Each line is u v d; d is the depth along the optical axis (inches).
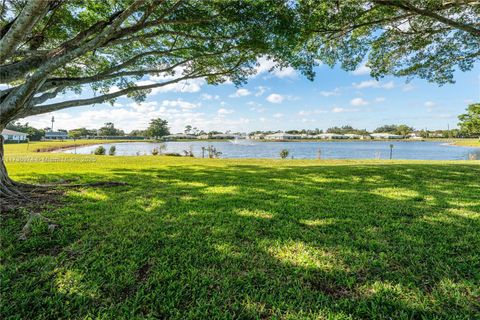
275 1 191.2
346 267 94.4
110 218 146.1
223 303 74.5
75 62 305.6
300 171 373.1
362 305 74.0
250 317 69.2
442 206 177.0
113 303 73.4
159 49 284.2
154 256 101.1
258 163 536.1
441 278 87.0
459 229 131.4
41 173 331.3
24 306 71.1
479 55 323.0
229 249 107.9
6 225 129.9
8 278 83.0
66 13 230.5
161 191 225.6
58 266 91.7
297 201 192.1
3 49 109.2
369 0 251.0
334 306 73.3
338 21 271.3
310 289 81.5
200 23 208.2
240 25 205.8
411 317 69.1
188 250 106.7
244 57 280.5
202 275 88.0
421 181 282.7
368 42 335.3
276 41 209.6
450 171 349.1
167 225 136.0
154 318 67.8
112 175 327.6
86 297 75.3
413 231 128.9
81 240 114.3
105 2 226.7
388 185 261.0
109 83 337.7
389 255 103.1
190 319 68.1
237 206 176.7
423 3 271.4
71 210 159.5
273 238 120.3
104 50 286.8
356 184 267.7
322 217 153.1
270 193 221.1
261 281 85.5
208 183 273.0
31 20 109.0
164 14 195.8
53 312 69.3
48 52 178.2
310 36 280.2
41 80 160.2
